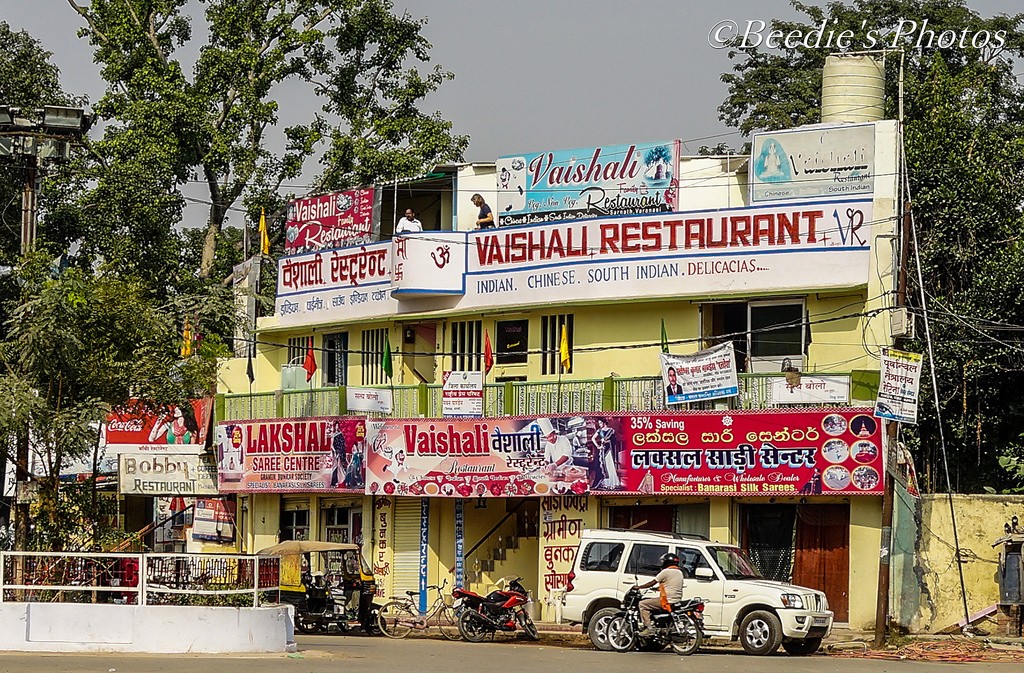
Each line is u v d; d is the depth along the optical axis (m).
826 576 28.64
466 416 31.62
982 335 30.69
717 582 24.03
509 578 32.34
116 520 28.08
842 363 29.20
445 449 31.78
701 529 29.81
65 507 24.88
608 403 30.38
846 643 25.94
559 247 31.75
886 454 26.72
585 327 31.92
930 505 28.03
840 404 28.19
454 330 33.81
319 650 22.56
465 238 33.09
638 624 23.80
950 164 33.00
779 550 29.19
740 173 32.53
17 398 23.03
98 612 21.12
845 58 32.97
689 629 23.36
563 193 32.81
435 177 34.81
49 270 24.91
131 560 21.84
